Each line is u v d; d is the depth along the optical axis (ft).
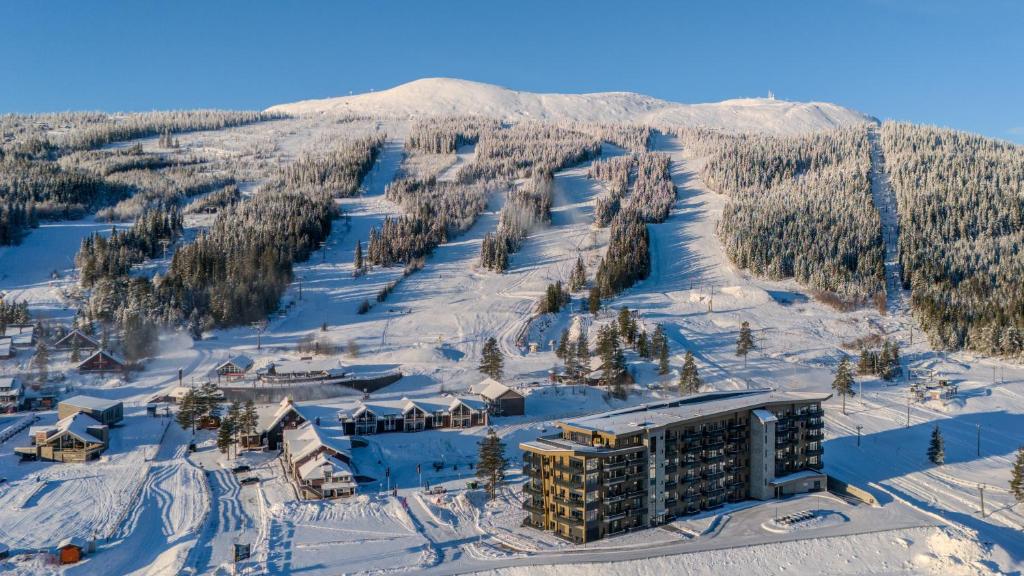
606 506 304.91
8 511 324.19
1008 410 482.28
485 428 453.58
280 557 281.95
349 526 313.12
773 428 354.13
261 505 337.93
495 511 334.24
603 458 303.27
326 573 270.26
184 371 558.97
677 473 327.06
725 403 359.46
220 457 403.34
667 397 515.50
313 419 426.92
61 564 277.03
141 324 603.67
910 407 490.49
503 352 616.39
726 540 299.79
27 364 550.36
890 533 307.37
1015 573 285.43
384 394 519.60
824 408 490.08
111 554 287.07
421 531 310.04
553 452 306.76
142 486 358.02
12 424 446.60
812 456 370.32
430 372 559.38
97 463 390.83
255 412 441.27
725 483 345.72
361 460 400.26
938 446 395.75
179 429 448.24
